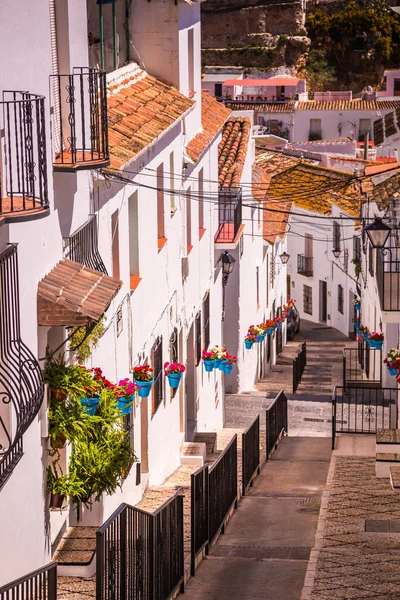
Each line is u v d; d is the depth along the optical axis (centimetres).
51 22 1161
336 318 4862
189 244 2188
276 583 1297
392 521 1598
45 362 1073
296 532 1595
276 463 2191
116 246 1454
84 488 1132
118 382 1427
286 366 4069
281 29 8681
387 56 9025
